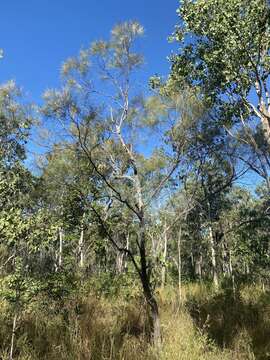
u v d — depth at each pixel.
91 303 9.17
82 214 7.79
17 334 6.59
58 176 7.75
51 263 8.75
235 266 19.56
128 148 7.94
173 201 10.45
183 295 11.72
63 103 7.11
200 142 9.41
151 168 8.50
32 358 5.89
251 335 7.77
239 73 8.62
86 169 7.72
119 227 8.35
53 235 6.82
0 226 6.54
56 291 7.80
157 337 7.13
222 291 12.72
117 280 11.08
